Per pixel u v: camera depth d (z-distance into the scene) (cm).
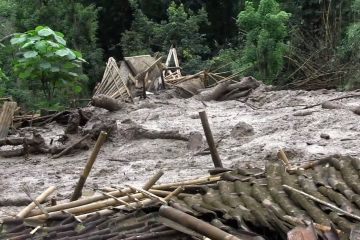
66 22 2320
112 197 597
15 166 1026
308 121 1127
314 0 2098
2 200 775
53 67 1450
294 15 2136
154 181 633
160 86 1680
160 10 2819
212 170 684
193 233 496
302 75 1900
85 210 581
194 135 1043
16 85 1914
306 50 2014
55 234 520
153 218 548
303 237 459
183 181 661
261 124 1143
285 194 568
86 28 2344
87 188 816
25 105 1795
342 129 1058
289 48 1933
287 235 469
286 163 698
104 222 546
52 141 1158
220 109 1373
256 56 1880
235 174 644
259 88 1570
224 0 2856
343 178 598
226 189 598
